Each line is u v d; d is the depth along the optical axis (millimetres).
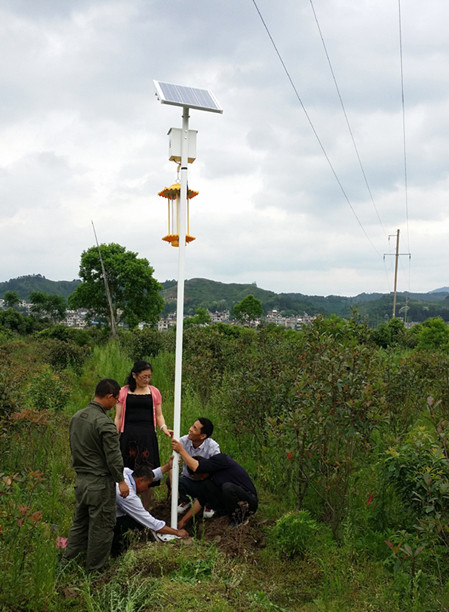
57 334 28156
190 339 12516
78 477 4141
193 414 8703
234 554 4285
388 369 7328
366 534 4711
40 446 6477
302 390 5012
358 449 5539
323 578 4031
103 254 39438
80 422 4176
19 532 3836
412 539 4301
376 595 3760
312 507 5281
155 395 5656
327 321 6227
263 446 6559
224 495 4848
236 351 12234
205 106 4918
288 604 3758
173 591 3562
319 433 4844
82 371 14969
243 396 6887
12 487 4633
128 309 40031
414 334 23984
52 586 3592
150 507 5355
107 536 4086
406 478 4312
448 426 4527
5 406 5754
